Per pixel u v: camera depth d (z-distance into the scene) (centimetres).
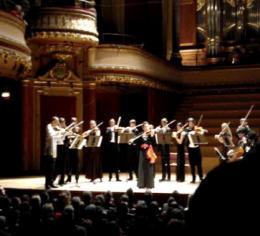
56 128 897
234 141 1342
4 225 423
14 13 904
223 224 75
